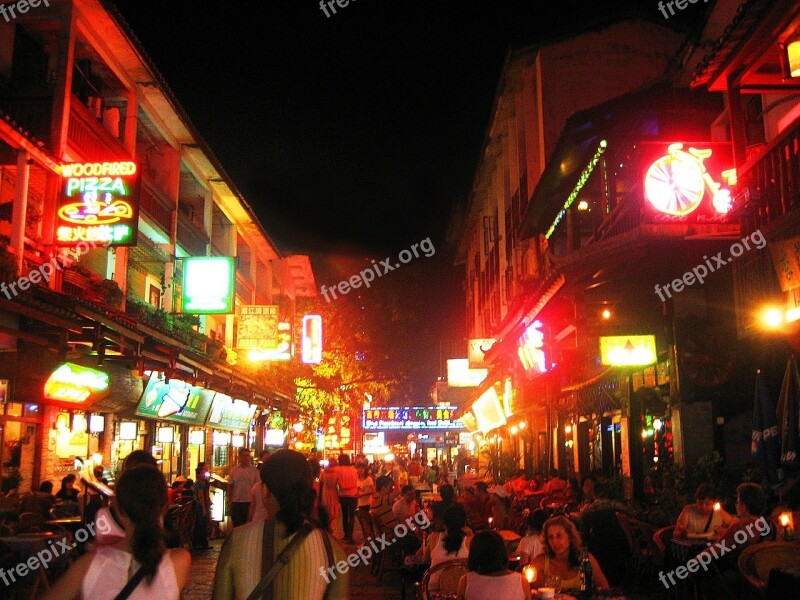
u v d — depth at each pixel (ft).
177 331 58.65
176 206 67.15
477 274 130.41
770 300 32.12
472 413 121.70
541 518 25.88
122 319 41.63
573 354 55.93
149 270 65.26
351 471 60.85
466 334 153.58
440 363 157.48
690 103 48.34
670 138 48.21
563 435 68.18
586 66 75.25
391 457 159.84
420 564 29.99
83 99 53.52
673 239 35.50
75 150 48.01
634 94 48.55
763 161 30.83
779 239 29.63
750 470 34.37
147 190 59.98
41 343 36.22
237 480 49.62
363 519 46.24
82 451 52.60
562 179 57.93
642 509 38.88
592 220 55.16
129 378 54.80
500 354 84.02
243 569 11.53
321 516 14.99
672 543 29.12
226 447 98.84
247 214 90.58
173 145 68.03
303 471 12.21
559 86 75.31
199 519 52.95
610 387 50.37
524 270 84.69
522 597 17.08
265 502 12.29
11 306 31.78
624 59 75.36
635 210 39.50
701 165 35.63
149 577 11.18
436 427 155.33
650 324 41.65
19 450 43.73
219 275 63.05
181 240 70.18
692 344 38.40
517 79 82.58
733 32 29.07
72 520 38.14
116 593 11.02
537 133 78.59
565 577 20.51
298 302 125.39
